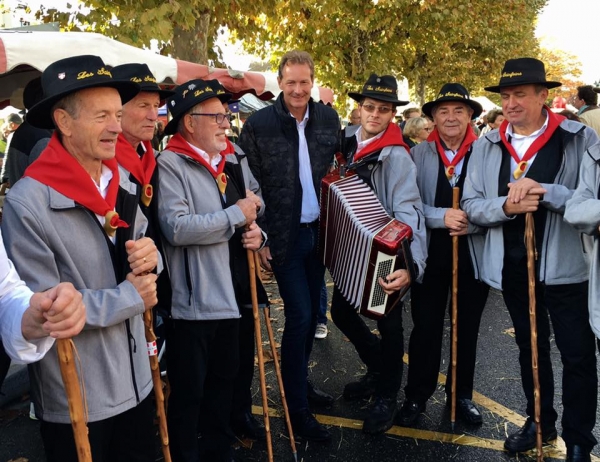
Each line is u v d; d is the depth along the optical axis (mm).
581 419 2561
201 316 2352
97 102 1644
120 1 6289
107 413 1739
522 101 2596
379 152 2939
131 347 1842
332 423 3215
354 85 12055
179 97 2400
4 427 3252
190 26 6113
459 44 16359
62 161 1657
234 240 2555
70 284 1439
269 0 7340
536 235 2635
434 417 3258
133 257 1742
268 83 6504
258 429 3051
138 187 1973
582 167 2398
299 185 2953
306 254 3051
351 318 3330
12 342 1436
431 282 3104
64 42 3598
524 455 2850
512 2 14562
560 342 2580
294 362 2982
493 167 2795
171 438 2492
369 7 10742
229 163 2613
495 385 3658
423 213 2969
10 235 1596
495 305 5395
